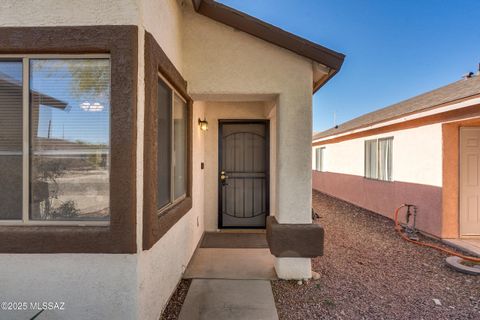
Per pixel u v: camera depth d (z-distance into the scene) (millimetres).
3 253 2145
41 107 2230
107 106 2227
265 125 6074
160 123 2818
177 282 3293
